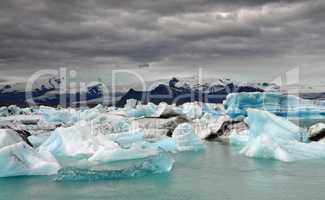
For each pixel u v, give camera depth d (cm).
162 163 1836
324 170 1833
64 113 4544
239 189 1504
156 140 3127
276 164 2016
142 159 2178
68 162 2130
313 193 1425
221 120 3609
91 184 1591
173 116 3894
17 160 1748
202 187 1541
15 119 4578
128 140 2916
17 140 1944
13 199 1394
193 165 2047
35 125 4062
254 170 1870
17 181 1642
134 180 1667
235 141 3081
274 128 2562
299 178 1675
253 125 2580
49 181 1638
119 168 1936
